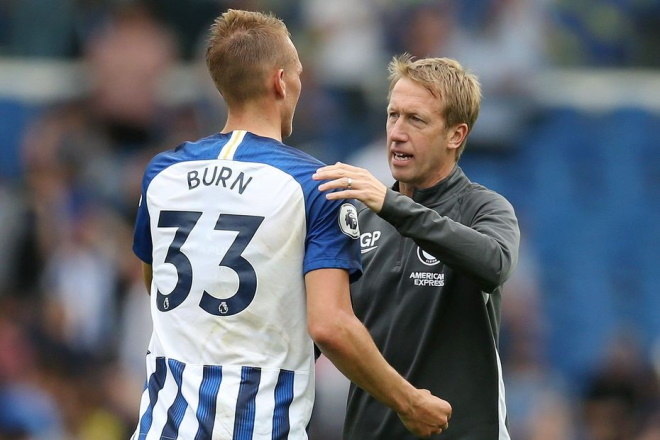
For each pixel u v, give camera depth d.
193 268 15.06
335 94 43.94
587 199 46.50
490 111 45.38
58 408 34.66
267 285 14.88
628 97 47.81
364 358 14.68
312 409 15.24
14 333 36.06
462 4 45.03
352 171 15.06
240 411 14.68
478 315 16.58
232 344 14.85
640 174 47.00
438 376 16.58
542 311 43.81
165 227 15.37
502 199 16.70
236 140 15.43
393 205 14.96
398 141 16.81
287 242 14.93
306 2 45.78
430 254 15.38
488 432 16.53
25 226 38.41
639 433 37.09
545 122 46.88
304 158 15.37
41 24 46.09
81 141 42.06
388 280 16.97
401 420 15.68
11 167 44.53
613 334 40.22
